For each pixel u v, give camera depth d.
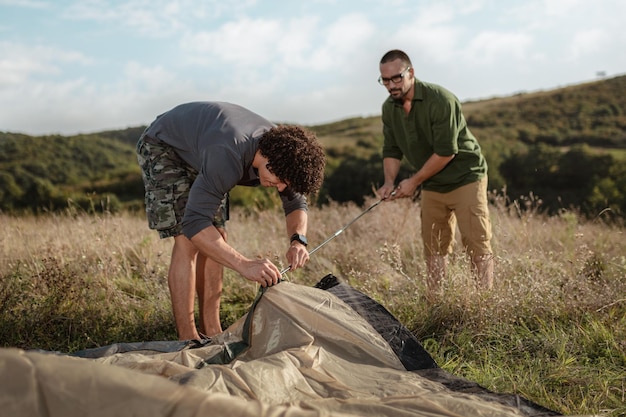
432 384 2.75
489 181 32.25
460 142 4.69
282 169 3.02
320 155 3.09
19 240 5.98
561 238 6.69
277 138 3.04
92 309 4.19
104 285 4.76
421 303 4.27
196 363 2.87
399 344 3.08
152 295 4.75
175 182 3.67
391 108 4.87
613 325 3.74
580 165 33.25
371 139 67.75
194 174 3.75
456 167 4.73
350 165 26.11
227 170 3.09
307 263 5.55
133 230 6.63
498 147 40.47
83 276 4.95
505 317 3.95
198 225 3.13
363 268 5.21
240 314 4.46
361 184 25.14
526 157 35.75
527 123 75.44
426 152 4.85
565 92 85.50
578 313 3.99
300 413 1.90
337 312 3.18
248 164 3.18
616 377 3.13
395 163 5.11
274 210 7.98
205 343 3.14
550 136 67.56
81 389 1.74
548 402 2.88
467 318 3.95
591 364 3.36
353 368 2.91
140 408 1.72
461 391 2.69
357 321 3.16
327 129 86.06
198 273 3.97
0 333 3.82
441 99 4.52
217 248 3.15
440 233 4.96
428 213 4.91
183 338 3.74
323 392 2.58
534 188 32.66
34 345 3.78
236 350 3.06
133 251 5.73
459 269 4.52
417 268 5.25
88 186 40.03
